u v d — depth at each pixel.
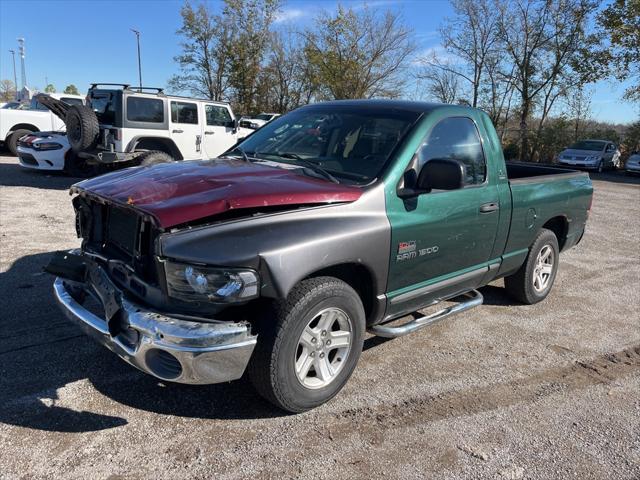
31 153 12.36
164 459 2.79
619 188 18.44
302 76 39.81
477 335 4.69
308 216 3.06
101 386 3.44
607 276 6.86
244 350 2.79
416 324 3.95
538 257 5.28
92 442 2.90
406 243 3.52
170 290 2.76
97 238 3.51
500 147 4.47
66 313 3.28
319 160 3.79
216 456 2.84
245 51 37.50
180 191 2.99
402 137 3.69
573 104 29.88
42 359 3.73
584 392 3.79
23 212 8.46
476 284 4.52
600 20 26.66
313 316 3.04
